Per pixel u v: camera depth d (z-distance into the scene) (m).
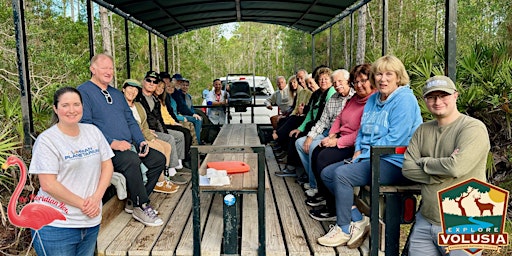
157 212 3.52
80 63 11.95
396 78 2.99
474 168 2.19
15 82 10.26
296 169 4.99
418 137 2.42
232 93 8.77
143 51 24.38
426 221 2.33
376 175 2.62
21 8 3.71
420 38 22.73
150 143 4.27
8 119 4.41
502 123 4.94
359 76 3.54
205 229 3.29
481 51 5.54
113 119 3.42
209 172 3.10
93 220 2.35
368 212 2.99
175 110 6.70
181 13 7.52
